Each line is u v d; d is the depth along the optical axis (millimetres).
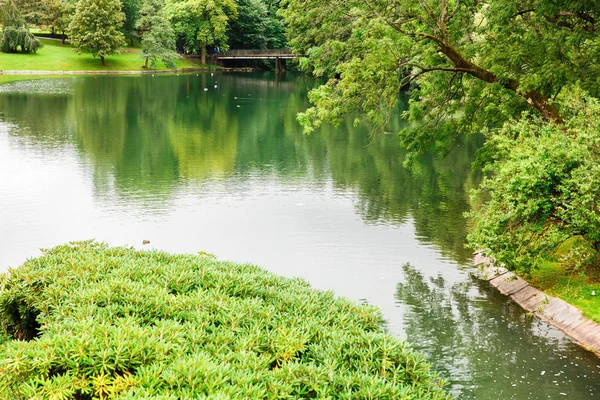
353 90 15547
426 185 23016
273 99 57344
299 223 17594
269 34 106188
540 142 11359
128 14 96562
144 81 72938
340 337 6535
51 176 23172
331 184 23031
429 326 10734
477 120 17922
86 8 82875
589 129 10969
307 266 13992
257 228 17031
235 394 4730
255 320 6824
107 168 25188
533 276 12602
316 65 20734
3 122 37375
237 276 8508
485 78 15367
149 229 16734
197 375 4922
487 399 8188
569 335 10344
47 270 8492
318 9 19625
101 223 17156
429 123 18391
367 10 16031
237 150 30688
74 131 35188
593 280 11789
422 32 16000
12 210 18234
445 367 9156
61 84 64312
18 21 83250
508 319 11078
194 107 49688
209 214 18422
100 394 4824
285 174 24844
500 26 14617
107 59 89062
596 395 8352
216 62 104312
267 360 5797
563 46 14000
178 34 98000
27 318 8273
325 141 34281
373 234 16562
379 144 33250
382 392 5223
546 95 14570
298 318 7117
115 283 7496
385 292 12414
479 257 14602
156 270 8609
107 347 5301
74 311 6812
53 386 4828
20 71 76250
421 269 13883
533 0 14664
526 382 8688
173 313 6891
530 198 10719
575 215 10039
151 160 27250
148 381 4848
